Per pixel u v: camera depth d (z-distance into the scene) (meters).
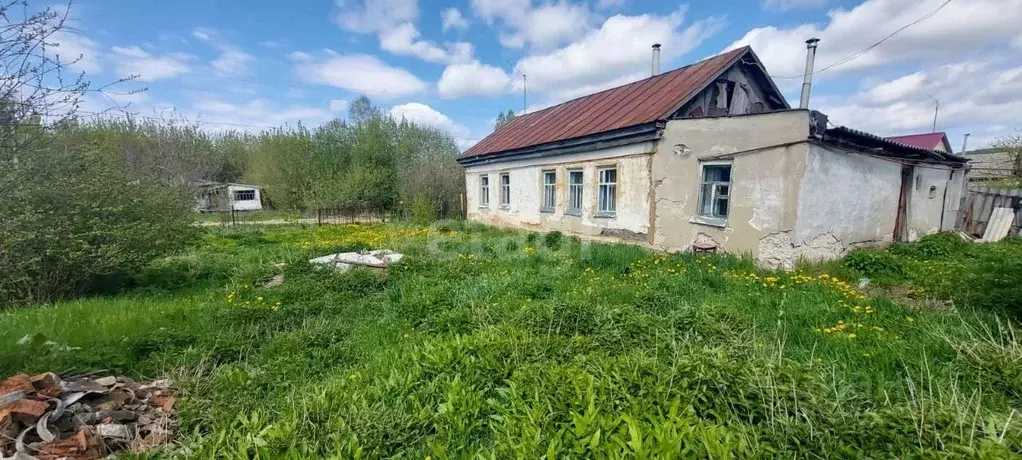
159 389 3.26
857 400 2.55
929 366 2.99
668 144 8.62
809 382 2.43
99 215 6.61
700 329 3.59
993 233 10.56
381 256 8.70
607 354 3.11
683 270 6.50
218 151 30.97
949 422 2.03
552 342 3.38
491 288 5.63
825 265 6.77
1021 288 3.91
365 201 22.25
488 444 2.30
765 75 10.48
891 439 1.94
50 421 2.50
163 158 19.78
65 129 5.12
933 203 9.76
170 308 5.31
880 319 4.21
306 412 2.42
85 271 6.57
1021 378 2.67
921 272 6.24
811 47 10.77
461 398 2.58
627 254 8.05
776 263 6.80
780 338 3.74
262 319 4.90
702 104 9.63
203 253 10.00
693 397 2.32
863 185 7.57
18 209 5.61
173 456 2.26
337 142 26.98
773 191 6.81
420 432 2.38
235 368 3.66
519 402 2.45
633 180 9.51
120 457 2.30
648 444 1.88
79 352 3.58
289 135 27.73
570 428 2.10
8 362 3.24
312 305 5.39
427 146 28.77
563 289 5.76
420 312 4.79
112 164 7.29
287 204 25.84
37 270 6.09
